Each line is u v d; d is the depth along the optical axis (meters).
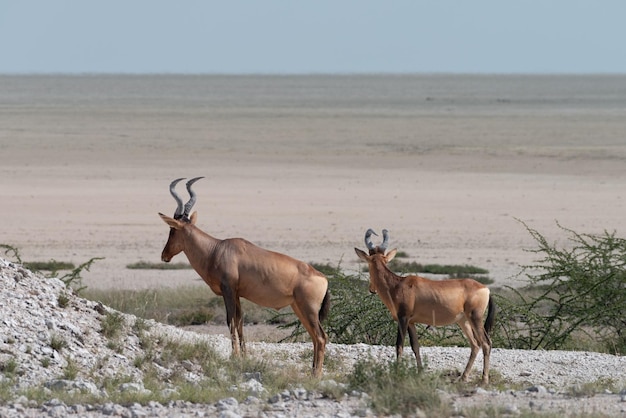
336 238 143.25
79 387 43.78
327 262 121.56
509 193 194.00
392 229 152.38
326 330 72.50
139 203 176.62
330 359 56.31
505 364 57.78
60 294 54.44
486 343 51.50
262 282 51.94
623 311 74.81
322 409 39.78
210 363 51.22
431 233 149.00
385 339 71.81
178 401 40.81
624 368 57.12
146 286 105.06
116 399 41.06
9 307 50.75
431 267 116.94
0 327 48.62
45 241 138.38
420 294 51.59
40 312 51.44
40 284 54.69
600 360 59.34
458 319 51.94
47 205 172.50
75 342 50.03
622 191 196.88
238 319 53.28
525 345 75.44
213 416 37.72
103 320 53.31
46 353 47.78
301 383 47.50
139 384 45.31
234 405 40.00
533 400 42.72
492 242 141.50
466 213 168.75
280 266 51.91
